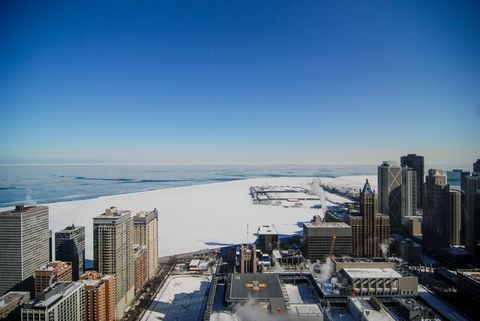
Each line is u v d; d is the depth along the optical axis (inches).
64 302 6909.5
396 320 7204.7
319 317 7126.0
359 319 7539.4
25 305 6446.9
